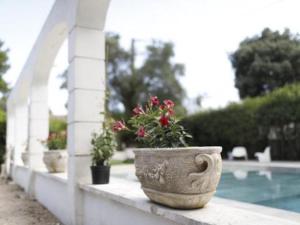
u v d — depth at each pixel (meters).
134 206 2.61
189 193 2.13
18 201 6.72
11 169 11.41
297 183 7.09
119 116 21.00
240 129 13.28
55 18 5.31
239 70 18.17
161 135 2.51
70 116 4.32
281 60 15.90
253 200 5.10
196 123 15.23
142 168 2.43
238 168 10.06
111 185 3.77
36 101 7.62
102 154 3.99
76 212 4.00
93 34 4.36
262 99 12.91
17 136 10.62
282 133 12.17
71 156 4.20
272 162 10.99
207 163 2.12
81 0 4.09
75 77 4.17
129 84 21.98
